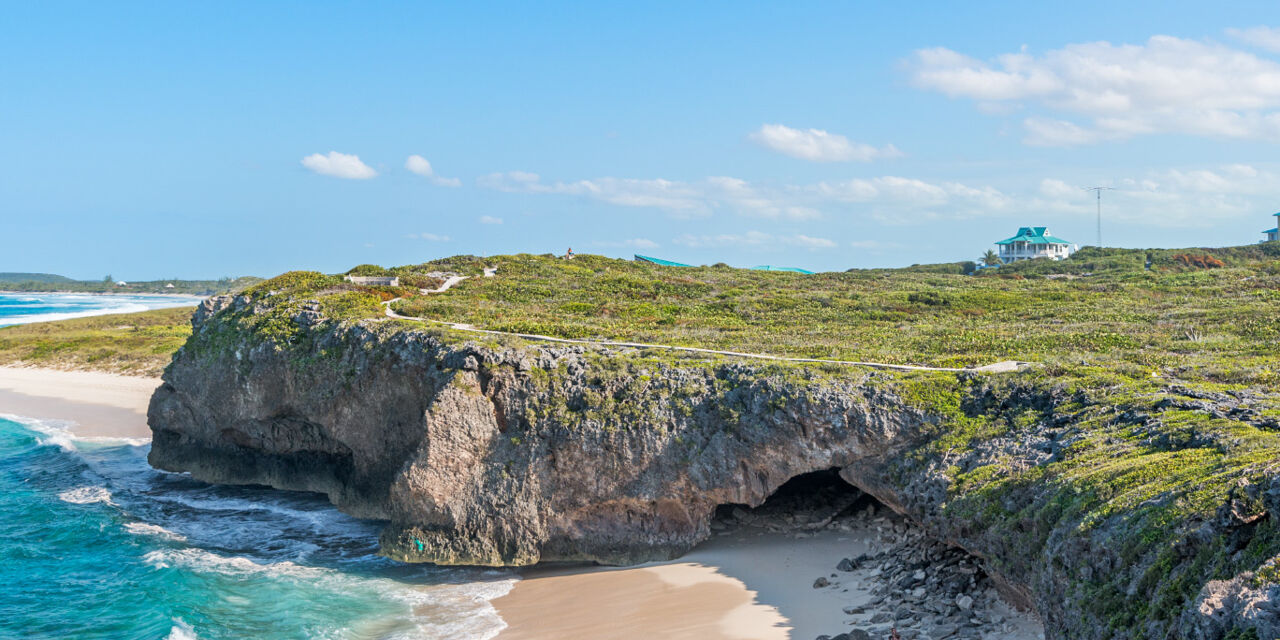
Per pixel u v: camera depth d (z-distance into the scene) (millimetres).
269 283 70062
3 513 53344
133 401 92812
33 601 39250
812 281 100438
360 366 51719
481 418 44562
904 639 29562
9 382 104312
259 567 43156
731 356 49312
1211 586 20422
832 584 35688
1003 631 28953
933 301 77250
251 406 58344
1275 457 24469
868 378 41750
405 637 34250
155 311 183375
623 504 42156
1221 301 70375
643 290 85500
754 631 32156
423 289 80750
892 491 38562
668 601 36000
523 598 38312
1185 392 36219
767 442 40656
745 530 43344
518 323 61031
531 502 42906
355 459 52656
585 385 44562
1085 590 24703
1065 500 28406
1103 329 58938
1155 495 25266
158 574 41812
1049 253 156000
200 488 59562
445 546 43312
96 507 54688
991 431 37031
